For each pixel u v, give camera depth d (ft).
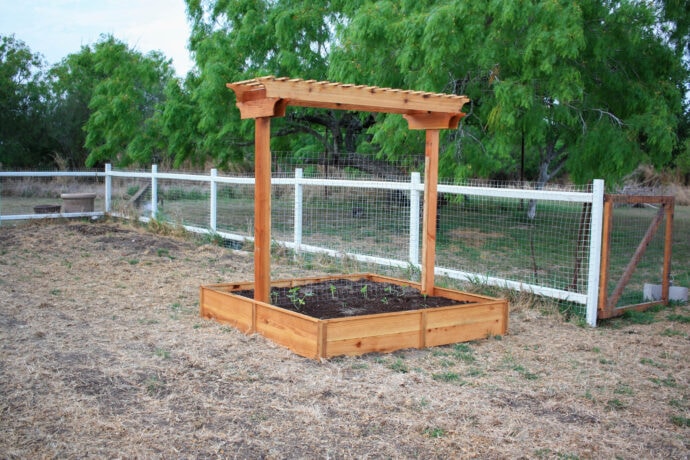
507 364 17.08
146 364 15.90
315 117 57.26
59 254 33.45
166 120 56.13
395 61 39.40
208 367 15.80
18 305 21.94
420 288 23.36
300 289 22.54
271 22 52.65
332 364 16.26
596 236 21.61
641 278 31.60
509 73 36.40
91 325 19.70
